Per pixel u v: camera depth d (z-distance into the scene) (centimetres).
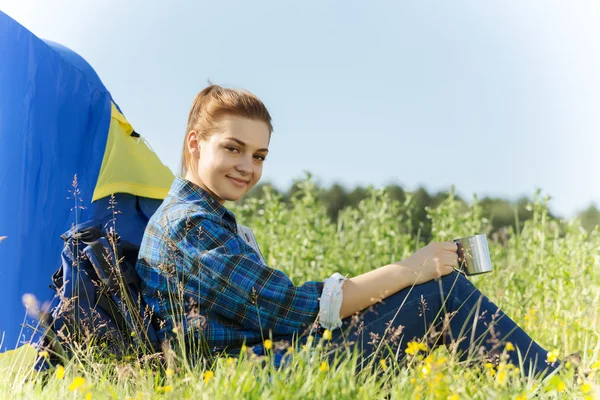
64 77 399
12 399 267
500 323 300
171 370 269
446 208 680
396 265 308
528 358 292
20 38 386
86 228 333
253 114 327
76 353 293
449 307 306
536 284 497
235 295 302
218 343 303
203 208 317
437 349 307
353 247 697
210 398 242
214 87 337
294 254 631
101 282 317
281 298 301
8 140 375
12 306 359
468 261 319
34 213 374
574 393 261
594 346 365
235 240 312
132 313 312
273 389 247
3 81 379
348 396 247
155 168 427
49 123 388
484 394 257
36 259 370
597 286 466
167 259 311
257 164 334
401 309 304
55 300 354
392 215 712
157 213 325
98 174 398
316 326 302
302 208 735
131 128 431
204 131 328
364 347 299
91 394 249
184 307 307
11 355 336
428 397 253
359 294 302
